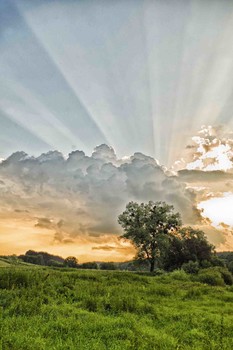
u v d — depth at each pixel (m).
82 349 9.49
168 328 13.38
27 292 16.98
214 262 71.62
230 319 15.96
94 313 14.59
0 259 64.62
